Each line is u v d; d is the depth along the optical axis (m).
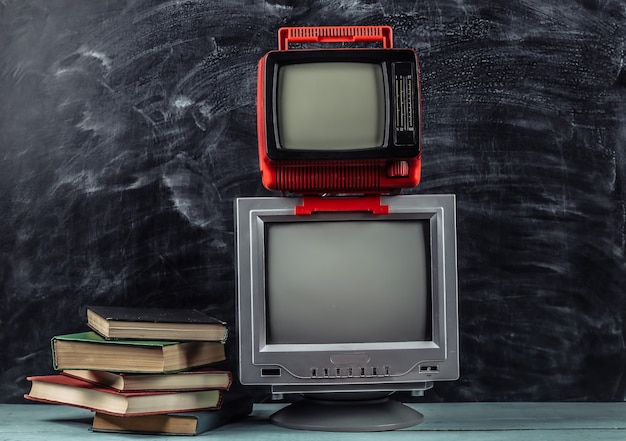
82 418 1.86
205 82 2.10
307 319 1.68
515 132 2.08
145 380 1.64
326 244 1.69
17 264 2.09
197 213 2.08
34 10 2.12
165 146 2.09
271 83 1.61
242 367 1.67
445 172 2.08
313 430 1.69
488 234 2.07
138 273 2.08
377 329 1.69
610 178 2.07
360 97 1.63
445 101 2.09
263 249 1.68
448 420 1.80
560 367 2.06
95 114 2.10
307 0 2.10
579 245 2.07
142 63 2.10
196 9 2.11
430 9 2.10
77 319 2.08
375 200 1.69
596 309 2.06
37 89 2.11
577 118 2.08
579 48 2.09
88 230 2.09
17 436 1.64
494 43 2.09
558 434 1.65
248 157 2.09
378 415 1.72
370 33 1.79
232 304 2.08
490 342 2.06
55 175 2.10
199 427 1.64
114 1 2.12
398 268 1.70
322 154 1.60
